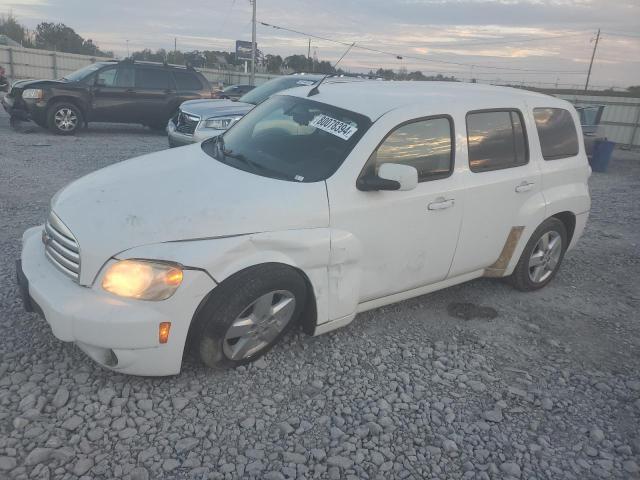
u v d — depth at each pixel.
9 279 4.38
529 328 4.41
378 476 2.70
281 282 3.27
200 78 14.78
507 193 4.43
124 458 2.65
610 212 9.16
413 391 3.41
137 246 2.94
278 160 3.76
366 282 3.77
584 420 3.29
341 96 4.19
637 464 2.95
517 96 4.71
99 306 2.88
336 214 3.46
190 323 3.04
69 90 12.95
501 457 2.91
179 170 3.64
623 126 22.50
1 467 2.51
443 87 4.65
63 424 2.82
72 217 3.12
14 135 12.53
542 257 5.04
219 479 2.58
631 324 4.67
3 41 34.66
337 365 3.60
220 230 3.09
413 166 3.85
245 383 3.31
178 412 3.00
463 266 4.39
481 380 3.62
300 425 2.99
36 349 3.45
